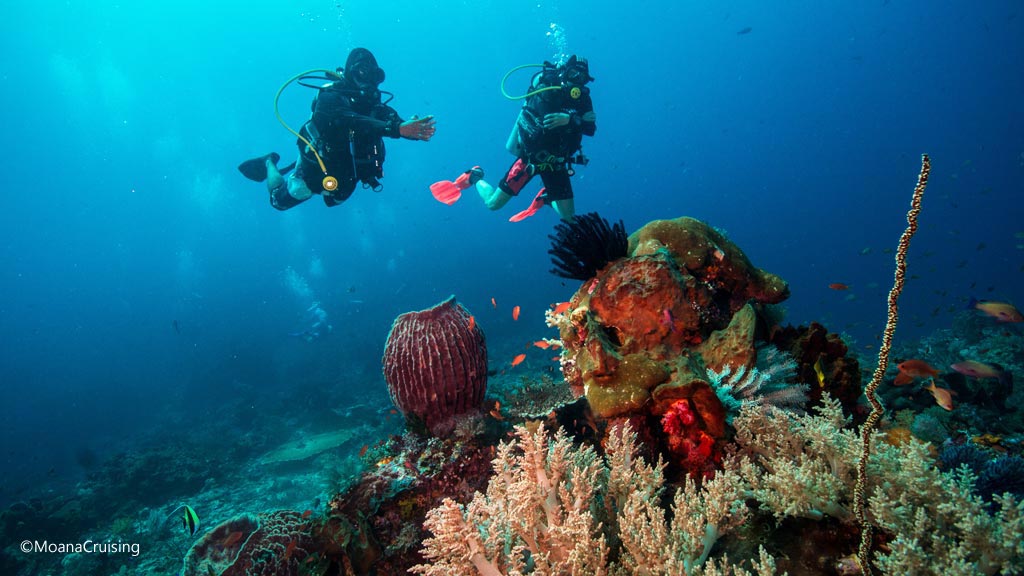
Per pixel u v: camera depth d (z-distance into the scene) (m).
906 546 1.73
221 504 10.82
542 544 2.29
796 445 2.62
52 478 17.67
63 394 29.39
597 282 3.60
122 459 13.14
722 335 3.33
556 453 2.53
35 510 10.62
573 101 5.79
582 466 2.79
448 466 3.58
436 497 3.47
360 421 14.51
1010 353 9.04
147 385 27.38
